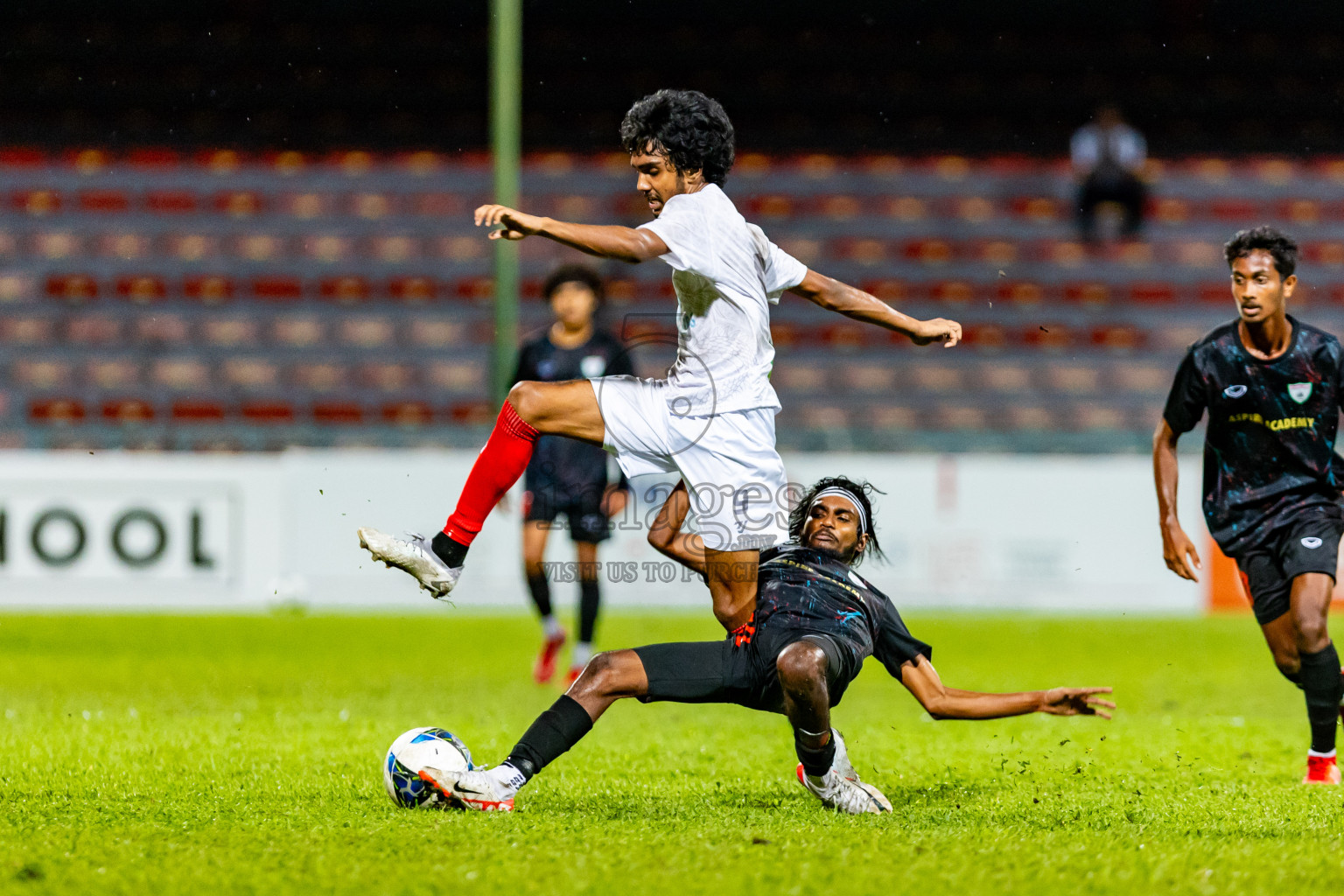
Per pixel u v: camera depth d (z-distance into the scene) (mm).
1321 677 18156
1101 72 75812
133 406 61469
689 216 14469
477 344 63938
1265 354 18984
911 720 25141
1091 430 62906
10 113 69625
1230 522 19547
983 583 47781
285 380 62250
